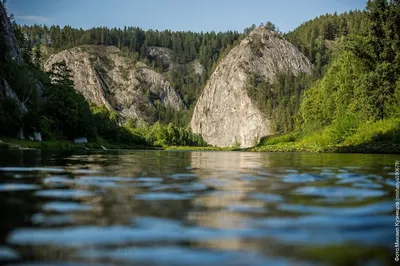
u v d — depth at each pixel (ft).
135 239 14.48
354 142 210.18
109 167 53.47
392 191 27.63
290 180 35.91
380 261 12.08
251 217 18.31
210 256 12.48
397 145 167.12
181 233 15.35
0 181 33.17
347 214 19.02
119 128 506.07
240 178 37.96
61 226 16.39
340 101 269.64
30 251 12.92
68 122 341.21
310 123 369.30
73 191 27.27
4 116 234.58
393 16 223.92
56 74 368.68
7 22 386.11
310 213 19.30
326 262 11.94
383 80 217.56
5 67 310.65
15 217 18.11
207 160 87.61
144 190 28.25
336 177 38.96
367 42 231.71
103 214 18.99
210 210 20.17
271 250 13.15
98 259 12.21
